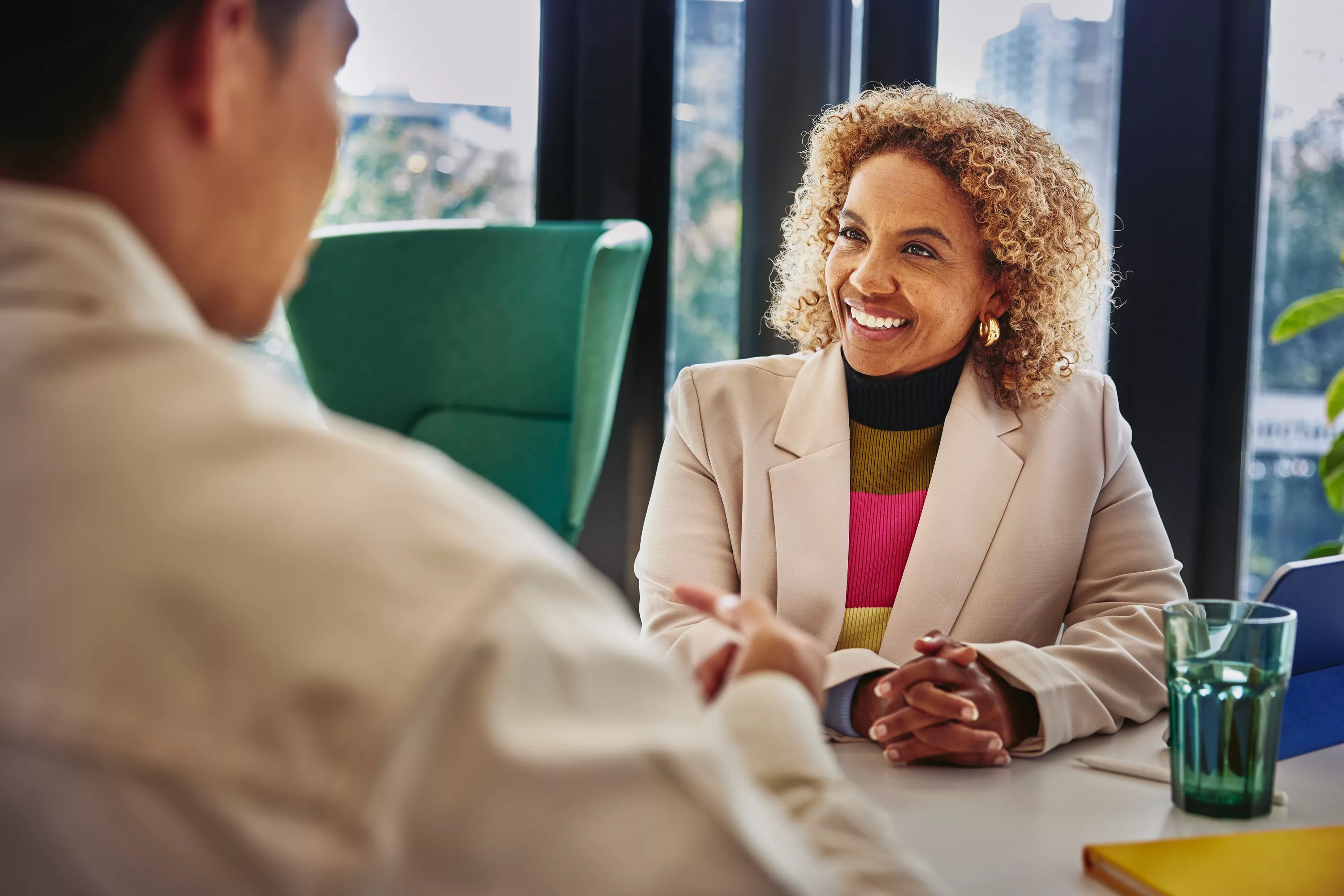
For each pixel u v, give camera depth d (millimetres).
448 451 2299
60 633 320
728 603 720
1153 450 2742
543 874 322
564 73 2637
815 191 1781
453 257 2312
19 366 360
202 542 328
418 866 310
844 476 1591
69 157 417
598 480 2691
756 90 2604
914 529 1596
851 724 1208
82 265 382
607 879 329
